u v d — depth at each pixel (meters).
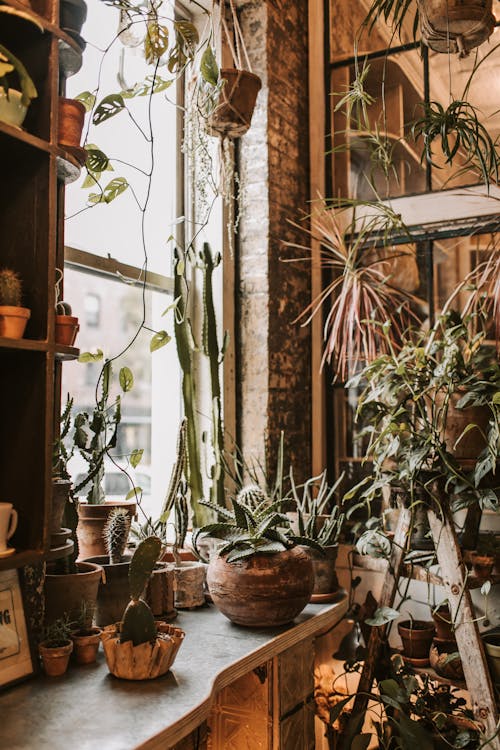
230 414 2.84
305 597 2.01
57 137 1.66
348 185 3.19
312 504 2.44
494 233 2.82
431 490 2.24
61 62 1.76
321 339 3.19
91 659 1.72
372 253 3.08
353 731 2.28
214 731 2.08
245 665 1.75
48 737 1.29
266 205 2.88
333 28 3.28
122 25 2.13
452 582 2.21
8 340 1.41
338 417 3.16
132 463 2.20
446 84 2.98
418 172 3.01
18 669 1.58
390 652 2.49
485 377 2.26
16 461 1.55
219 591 1.99
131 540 2.25
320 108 3.25
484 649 2.20
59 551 1.59
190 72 2.81
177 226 2.84
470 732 2.20
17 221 1.59
